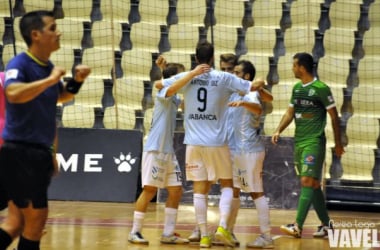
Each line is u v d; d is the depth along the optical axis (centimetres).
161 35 2391
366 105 2148
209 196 2014
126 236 1440
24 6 2427
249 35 2331
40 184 884
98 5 2452
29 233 902
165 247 1330
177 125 2191
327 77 2219
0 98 1092
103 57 2294
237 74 1423
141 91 2236
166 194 2041
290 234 1498
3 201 943
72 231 1480
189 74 1293
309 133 1503
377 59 2225
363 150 2067
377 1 2362
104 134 2078
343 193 2056
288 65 2244
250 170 1389
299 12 2381
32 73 878
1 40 2366
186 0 2428
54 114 906
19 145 873
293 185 1980
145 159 1381
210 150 1329
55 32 892
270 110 2192
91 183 2025
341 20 2375
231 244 1334
